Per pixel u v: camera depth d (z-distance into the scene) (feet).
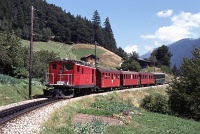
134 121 85.40
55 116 61.46
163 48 545.85
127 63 370.94
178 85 131.03
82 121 67.05
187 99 123.95
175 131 77.66
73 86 99.40
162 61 542.98
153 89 199.00
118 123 74.59
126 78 173.78
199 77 126.93
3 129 44.06
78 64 103.19
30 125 49.57
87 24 580.71
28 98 99.66
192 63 131.64
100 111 87.15
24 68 150.41
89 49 482.69
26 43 390.21
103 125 64.85
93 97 110.73
